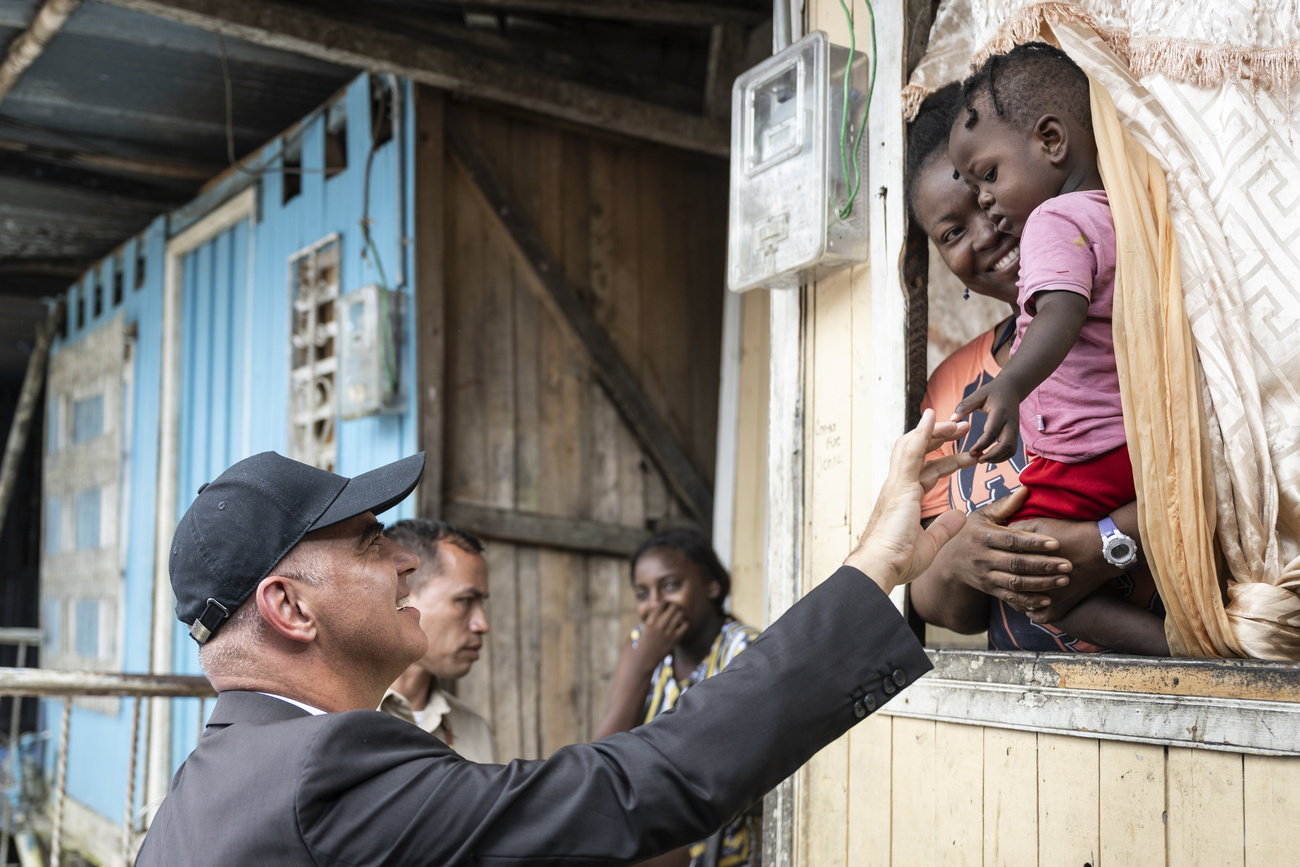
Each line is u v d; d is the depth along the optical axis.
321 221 4.68
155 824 1.29
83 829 6.84
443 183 4.02
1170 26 1.50
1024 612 1.57
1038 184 1.54
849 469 2.06
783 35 2.31
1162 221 1.43
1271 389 1.37
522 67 3.91
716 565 3.22
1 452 10.97
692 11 4.04
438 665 2.59
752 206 2.21
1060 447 1.48
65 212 6.27
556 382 4.26
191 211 5.96
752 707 1.17
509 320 4.17
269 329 5.11
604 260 4.42
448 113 4.07
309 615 1.33
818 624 1.23
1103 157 1.46
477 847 1.14
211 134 5.23
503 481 4.10
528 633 4.10
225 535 1.33
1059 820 1.56
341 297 4.16
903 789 1.86
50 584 8.01
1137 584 1.55
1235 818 1.32
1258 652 1.33
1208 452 1.38
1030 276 1.42
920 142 1.88
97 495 7.14
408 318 3.99
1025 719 1.61
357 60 3.63
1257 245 1.39
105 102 4.82
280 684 1.33
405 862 1.14
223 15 3.36
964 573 1.59
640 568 3.17
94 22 4.04
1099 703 1.50
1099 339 1.45
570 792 1.15
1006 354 1.82
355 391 4.05
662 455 4.39
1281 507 1.36
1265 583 1.34
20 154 5.45
